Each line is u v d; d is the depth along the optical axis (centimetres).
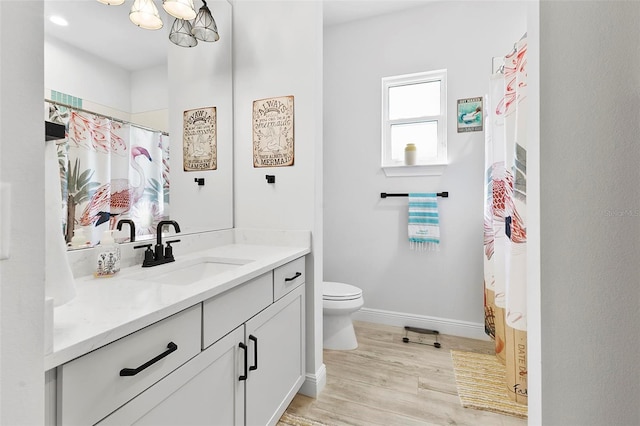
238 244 178
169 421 78
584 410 73
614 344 71
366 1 240
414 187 251
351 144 269
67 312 69
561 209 74
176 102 150
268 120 175
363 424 143
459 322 239
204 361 89
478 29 232
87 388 58
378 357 204
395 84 259
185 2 140
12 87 36
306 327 166
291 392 146
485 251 215
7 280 36
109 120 119
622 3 70
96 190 113
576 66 73
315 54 165
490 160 205
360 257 268
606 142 71
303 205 168
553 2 74
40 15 39
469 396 163
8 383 36
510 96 163
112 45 120
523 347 156
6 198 35
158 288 89
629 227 69
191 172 158
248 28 179
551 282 75
